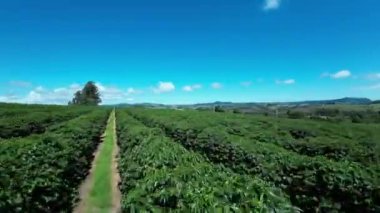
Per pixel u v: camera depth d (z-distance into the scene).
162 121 34.69
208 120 34.69
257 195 5.71
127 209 6.32
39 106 72.56
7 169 9.24
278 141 22.38
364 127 32.59
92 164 21.59
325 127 31.88
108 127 51.56
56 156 12.59
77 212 12.63
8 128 25.45
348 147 19.50
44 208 9.86
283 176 12.54
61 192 11.62
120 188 14.98
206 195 5.59
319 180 11.08
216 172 7.66
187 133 25.41
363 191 10.40
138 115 53.34
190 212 5.46
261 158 14.45
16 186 8.82
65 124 25.55
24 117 31.30
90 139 23.66
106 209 13.02
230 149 17.84
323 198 10.91
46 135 16.34
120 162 17.91
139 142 15.72
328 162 11.48
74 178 15.14
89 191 15.24
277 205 5.46
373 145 22.16
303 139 23.34
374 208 10.37
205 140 21.73
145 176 7.81
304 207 11.39
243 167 15.69
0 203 7.72
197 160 10.13
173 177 6.83
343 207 10.63
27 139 14.81
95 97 142.88
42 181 9.94
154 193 6.30
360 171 10.73
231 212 5.15
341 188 10.58
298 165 12.00
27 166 10.20
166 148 11.13
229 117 41.59
